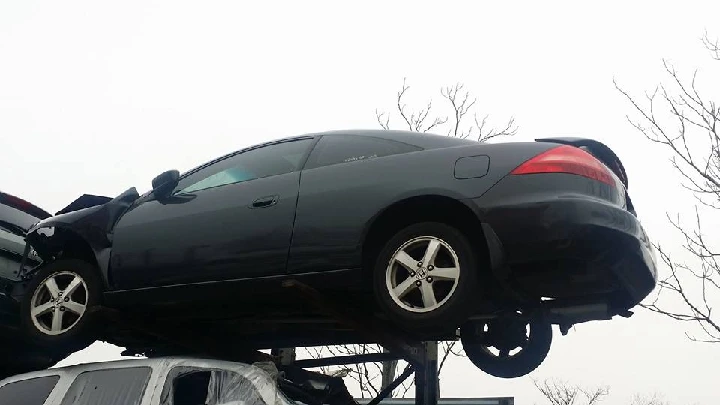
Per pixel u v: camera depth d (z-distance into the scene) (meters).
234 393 4.49
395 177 4.83
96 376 5.03
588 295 4.95
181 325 6.10
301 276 4.92
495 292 4.86
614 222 4.37
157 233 5.54
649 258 4.70
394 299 4.62
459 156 4.76
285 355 6.87
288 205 5.07
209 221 5.32
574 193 4.40
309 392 5.18
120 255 5.67
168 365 4.82
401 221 4.86
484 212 4.50
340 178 5.01
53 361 6.95
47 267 6.01
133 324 5.78
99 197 6.33
